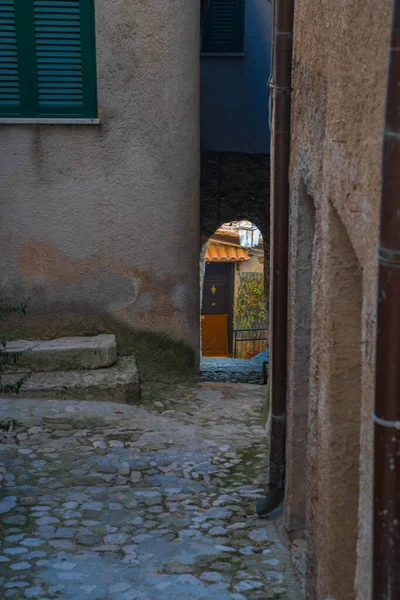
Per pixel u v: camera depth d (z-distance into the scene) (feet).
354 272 7.92
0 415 17.85
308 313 11.60
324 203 8.27
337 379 8.04
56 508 13.32
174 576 10.96
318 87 9.01
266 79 31.89
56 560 11.34
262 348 60.34
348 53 7.11
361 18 6.60
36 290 21.52
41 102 21.02
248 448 17.06
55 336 21.75
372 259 6.20
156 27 21.03
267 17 31.32
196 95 22.24
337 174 7.57
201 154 32.73
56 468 15.21
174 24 21.18
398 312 5.33
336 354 8.00
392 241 5.28
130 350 22.24
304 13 10.22
